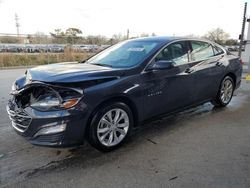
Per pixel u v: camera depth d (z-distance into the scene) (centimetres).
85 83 313
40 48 2055
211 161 318
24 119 316
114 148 350
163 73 394
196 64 455
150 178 284
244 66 1203
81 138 315
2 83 876
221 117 483
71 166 310
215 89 511
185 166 307
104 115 333
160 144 368
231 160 321
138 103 366
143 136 395
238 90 734
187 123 450
